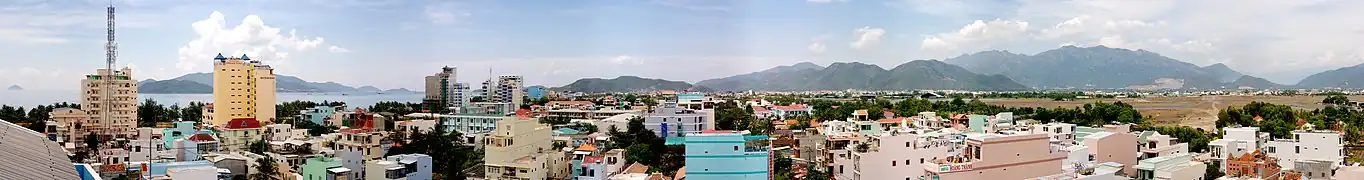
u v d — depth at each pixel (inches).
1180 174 5880.9
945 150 5925.2
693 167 5689.0
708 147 5693.9
